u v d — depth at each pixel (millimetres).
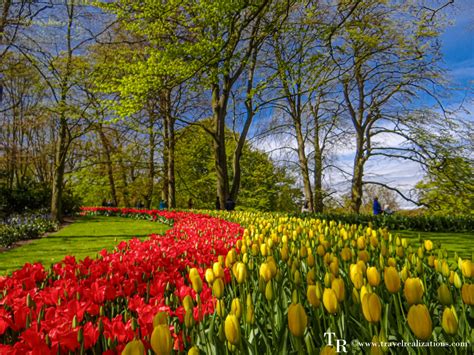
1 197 20484
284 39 17891
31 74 19766
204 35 13320
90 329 1712
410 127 21734
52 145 26047
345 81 21703
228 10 11008
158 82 12781
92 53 18188
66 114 17953
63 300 2412
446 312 1358
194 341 1639
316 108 24109
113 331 1697
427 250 2959
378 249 3293
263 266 1942
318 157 24219
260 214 11977
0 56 15703
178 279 2920
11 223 13898
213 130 19234
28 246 10430
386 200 30375
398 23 18203
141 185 29938
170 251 3957
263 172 33750
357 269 1847
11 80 23656
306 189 23672
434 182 22172
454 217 15477
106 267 3229
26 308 1959
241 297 1983
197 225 7621
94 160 27547
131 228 15555
